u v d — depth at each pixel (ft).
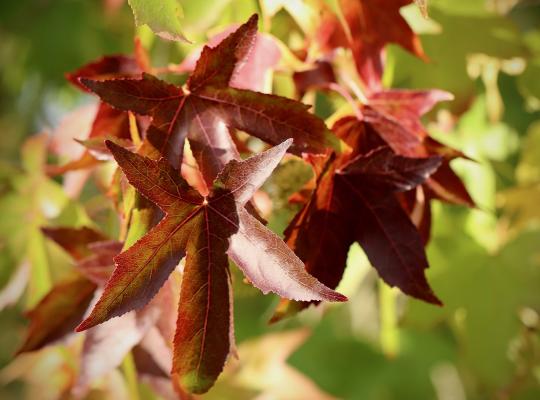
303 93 2.50
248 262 2.13
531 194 3.23
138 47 2.48
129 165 2.11
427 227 2.48
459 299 3.19
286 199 2.49
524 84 3.15
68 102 5.44
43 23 5.00
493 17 2.96
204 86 2.24
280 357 3.19
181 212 2.14
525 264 3.20
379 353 4.74
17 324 6.23
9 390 6.93
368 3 2.49
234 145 2.23
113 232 2.67
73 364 2.77
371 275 4.52
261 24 2.48
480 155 3.32
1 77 5.71
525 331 3.17
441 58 2.94
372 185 2.29
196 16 2.53
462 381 4.38
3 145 6.12
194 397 2.54
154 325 2.44
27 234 2.96
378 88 2.48
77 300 2.58
